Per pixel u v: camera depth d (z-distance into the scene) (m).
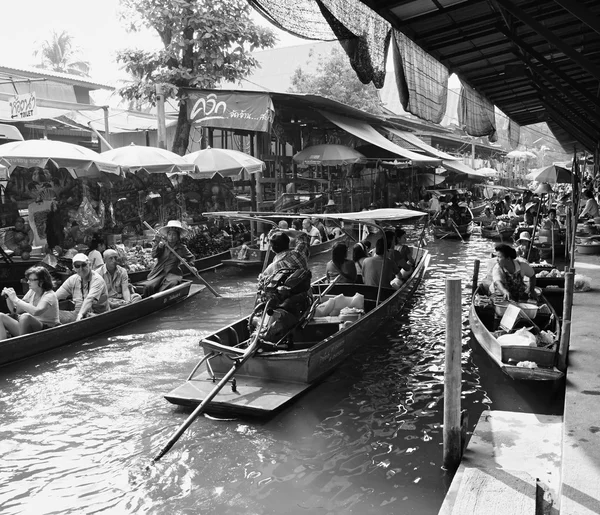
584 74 11.03
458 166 27.39
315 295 9.02
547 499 3.73
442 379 6.89
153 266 11.88
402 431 5.56
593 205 16.52
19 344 7.37
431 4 5.90
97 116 22.58
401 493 4.50
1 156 10.39
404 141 25.92
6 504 4.45
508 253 8.52
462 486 3.89
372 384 6.72
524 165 53.00
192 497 4.51
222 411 5.90
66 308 8.87
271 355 6.32
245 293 12.04
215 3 17.66
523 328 6.75
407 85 7.21
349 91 25.55
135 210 15.89
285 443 5.34
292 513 4.28
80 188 13.66
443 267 15.98
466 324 9.20
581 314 7.68
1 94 19.25
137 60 17.72
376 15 5.92
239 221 17.91
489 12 6.76
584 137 19.80
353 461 5.00
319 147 19.95
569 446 3.98
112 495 4.56
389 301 8.96
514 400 6.22
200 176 15.35
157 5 17.20
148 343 8.43
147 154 13.33
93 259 10.74
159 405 6.25
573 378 5.36
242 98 16.12
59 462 5.08
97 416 5.99
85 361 7.64
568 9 3.98
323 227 18.42
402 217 8.75
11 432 5.64
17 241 11.83
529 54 8.84
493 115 13.37
